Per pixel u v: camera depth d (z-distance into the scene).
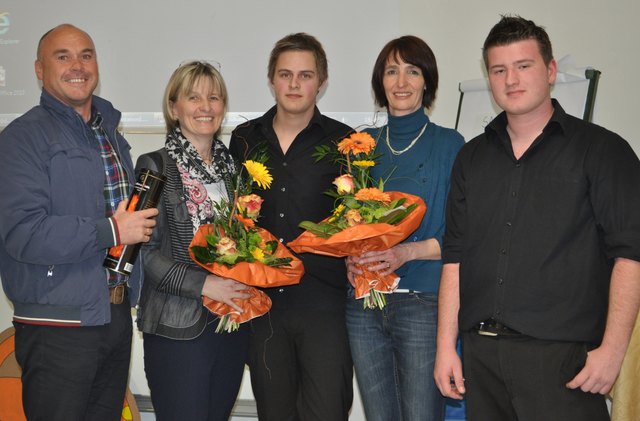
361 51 3.32
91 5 3.44
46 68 2.15
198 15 3.39
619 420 2.57
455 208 2.10
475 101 3.16
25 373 2.06
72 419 2.04
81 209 2.08
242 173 2.42
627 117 3.24
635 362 2.54
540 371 1.85
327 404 2.28
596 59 3.24
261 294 2.26
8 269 2.07
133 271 2.29
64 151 2.07
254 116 3.38
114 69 3.45
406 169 2.38
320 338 2.32
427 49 2.40
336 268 2.39
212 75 2.30
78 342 2.05
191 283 2.13
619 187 1.80
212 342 2.22
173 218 2.18
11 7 3.48
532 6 3.27
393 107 2.43
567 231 1.85
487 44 1.97
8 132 2.06
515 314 1.88
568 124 1.92
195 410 2.17
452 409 3.11
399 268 2.32
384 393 2.37
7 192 1.97
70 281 2.03
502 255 1.92
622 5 3.21
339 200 2.39
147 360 2.22
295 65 2.38
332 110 3.35
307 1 3.33
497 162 2.00
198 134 2.29
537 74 1.89
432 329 2.29
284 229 2.38
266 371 2.36
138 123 3.44
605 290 1.88
